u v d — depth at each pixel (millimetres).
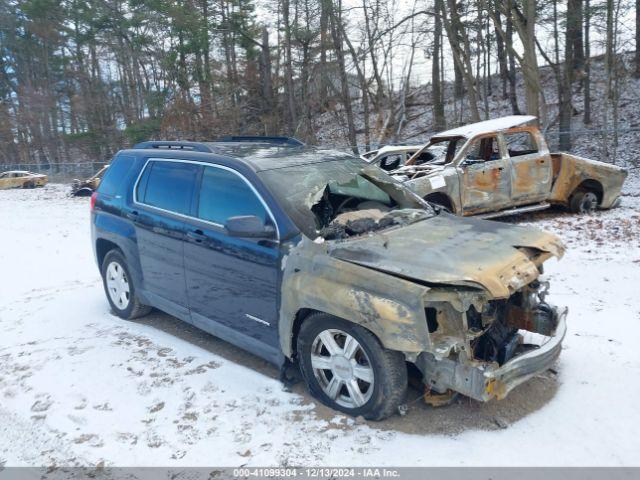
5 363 5020
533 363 3592
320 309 3738
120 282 5984
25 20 44000
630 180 17000
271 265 4129
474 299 3391
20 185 29531
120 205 5734
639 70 27234
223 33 31156
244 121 31219
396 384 3559
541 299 4309
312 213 4246
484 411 3797
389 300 3410
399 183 5109
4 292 7789
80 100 43094
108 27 37062
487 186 10234
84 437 3771
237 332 4551
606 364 4398
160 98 33844
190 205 4902
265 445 3543
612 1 18047
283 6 27094
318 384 3951
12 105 48031
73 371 4754
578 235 9219
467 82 20031
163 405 4117
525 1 17422
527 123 10844
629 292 6168
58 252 10547
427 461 3291
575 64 24344
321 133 31391
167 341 5332
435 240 4012
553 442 3436
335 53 25547
